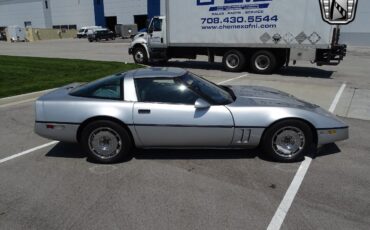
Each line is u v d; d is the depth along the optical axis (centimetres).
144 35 1653
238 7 1350
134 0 5509
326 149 500
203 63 1748
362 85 1076
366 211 338
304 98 882
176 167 442
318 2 1210
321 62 1279
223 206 348
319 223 319
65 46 3431
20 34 5397
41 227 317
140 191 381
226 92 490
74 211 343
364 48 2767
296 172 425
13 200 366
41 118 455
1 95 868
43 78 1163
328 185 391
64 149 512
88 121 446
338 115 712
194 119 434
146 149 501
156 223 320
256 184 395
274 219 325
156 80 450
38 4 6938
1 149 517
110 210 343
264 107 440
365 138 554
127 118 436
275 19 1293
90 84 474
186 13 1475
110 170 437
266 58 1346
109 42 4138
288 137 445
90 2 6106
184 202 357
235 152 487
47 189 389
